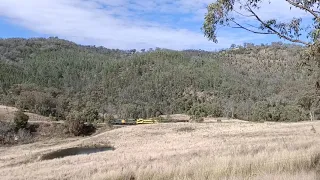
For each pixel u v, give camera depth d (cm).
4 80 14488
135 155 2906
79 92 16750
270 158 1231
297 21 700
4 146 6197
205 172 1115
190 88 16125
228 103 11769
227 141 3466
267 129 4556
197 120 8106
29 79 16838
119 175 1285
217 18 734
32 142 6625
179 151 2795
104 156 3256
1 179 2178
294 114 7706
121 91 17012
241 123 6694
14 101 10569
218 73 17138
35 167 2880
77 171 2050
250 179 998
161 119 8881
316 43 639
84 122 7562
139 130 6234
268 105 9406
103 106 13350
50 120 8194
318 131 3428
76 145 5531
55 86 17288
